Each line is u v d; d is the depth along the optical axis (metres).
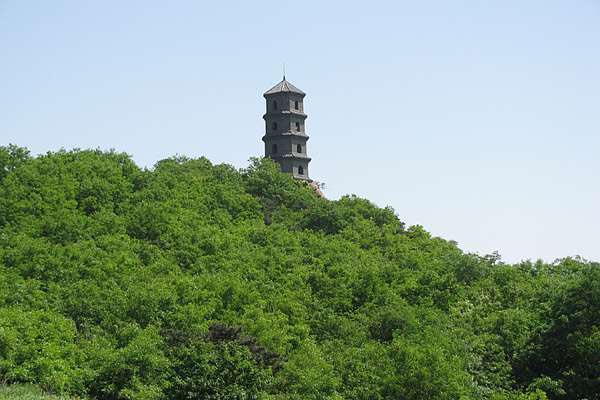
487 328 68.69
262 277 75.75
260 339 59.34
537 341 65.00
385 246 95.69
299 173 121.56
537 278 81.12
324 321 68.56
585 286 65.50
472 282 80.81
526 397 56.03
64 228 79.19
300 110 123.00
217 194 101.44
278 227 95.69
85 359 53.72
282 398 52.19
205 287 70.50
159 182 99.31
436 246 97.50
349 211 105.81
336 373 58.19
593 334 62.09
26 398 45.94
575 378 61.19
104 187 90.94
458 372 57.25
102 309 61.34
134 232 84.00
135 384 50.12
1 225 79.25
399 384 55.31
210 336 54.16
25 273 67.50
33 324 55.41
